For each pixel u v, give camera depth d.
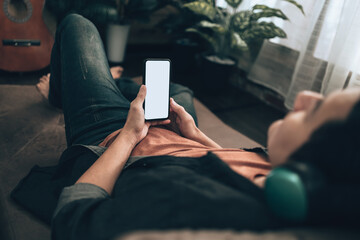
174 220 0.36
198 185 0.42
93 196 0.51
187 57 2.71
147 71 0.72
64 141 1.32
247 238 0.30
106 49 2.62
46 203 0.84
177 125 0.81
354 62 1.74
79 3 2.09
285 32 2.18
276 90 2.34
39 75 2.13
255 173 0.53
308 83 2.01
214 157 0.49
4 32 1.91
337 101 0.30
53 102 1.44
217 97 2.45
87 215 0.44
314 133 0.31
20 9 1.95
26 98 1.63
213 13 2.23
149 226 0.37
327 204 0.30
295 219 0.31
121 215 0.40
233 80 2.80
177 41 2.73
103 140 0.77
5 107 1.50
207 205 0.37
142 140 0.69
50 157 1.19
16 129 1.34
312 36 1.93
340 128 0.29
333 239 0.30
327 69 1.87
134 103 0.67
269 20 2.30
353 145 0.29
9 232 0.76
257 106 2.40
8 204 0.85
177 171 0.48
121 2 2.45
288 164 0.33
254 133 1.99
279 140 0.36
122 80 1.40
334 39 1.80
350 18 1.71
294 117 0.35
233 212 0.35
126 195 0.44
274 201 0.33
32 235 0.76
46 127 1.40
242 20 2.20
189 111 1.14
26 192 0.88
